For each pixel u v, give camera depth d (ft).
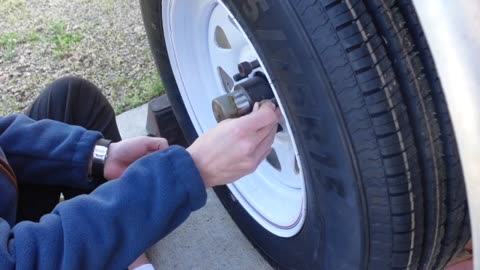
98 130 5.08
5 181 3.51
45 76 7.93
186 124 5.37
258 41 3.12
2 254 2.76
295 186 4.21
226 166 3.21
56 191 4.41
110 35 8.50
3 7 9.70
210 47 4.63
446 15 2.39
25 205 4.21
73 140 4.08
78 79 4.99
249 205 4.59
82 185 4.19
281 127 3.88
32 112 4.78
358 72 2.64
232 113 3.55
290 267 4.33
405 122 2.73
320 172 3.22
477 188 2.64
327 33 2.64
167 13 4.52
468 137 2.55
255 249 4.95
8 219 3.51
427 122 2.75
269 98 3.59
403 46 2.63
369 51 2.61
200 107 5.10
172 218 3.05
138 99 7.18
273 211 4.38
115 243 2.94
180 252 5.14
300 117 3.12
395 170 2.81
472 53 2.43
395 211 2.94
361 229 3.11
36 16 9.30
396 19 2.61
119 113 7.03
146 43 8.17
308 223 3.71
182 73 4.96
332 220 3.35
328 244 3.55
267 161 4.48
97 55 8.13
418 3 2.44
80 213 2.94
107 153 4.10
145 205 2.99
